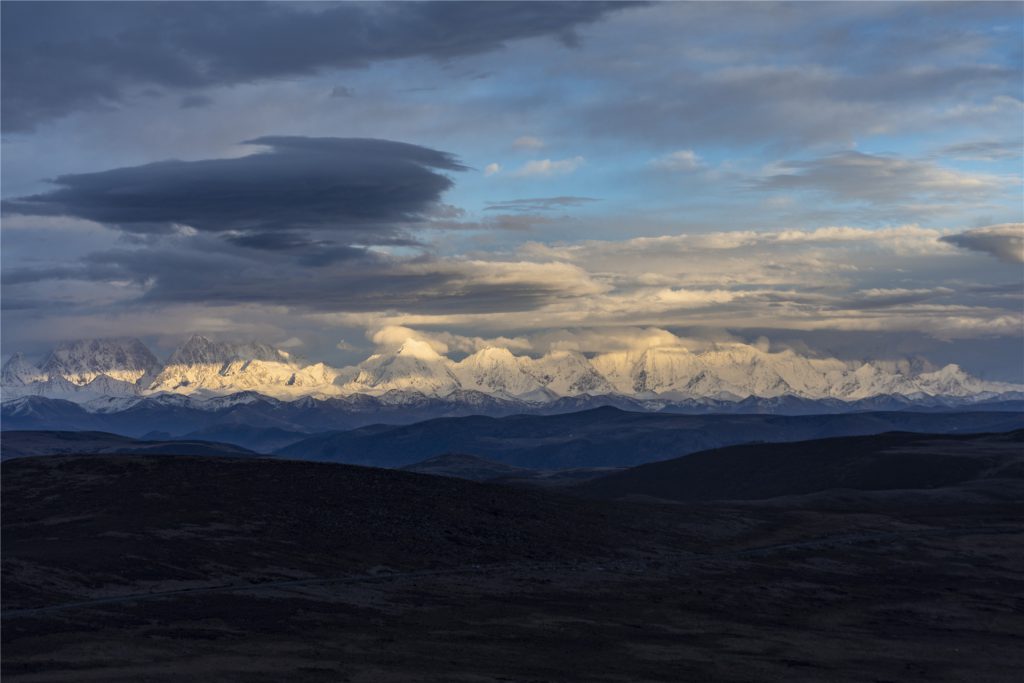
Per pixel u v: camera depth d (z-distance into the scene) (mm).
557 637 92125
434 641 85938
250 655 74125
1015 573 144375
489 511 153875
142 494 137500
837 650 95938
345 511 139375
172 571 100562
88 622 79062
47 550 101125
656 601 115062
